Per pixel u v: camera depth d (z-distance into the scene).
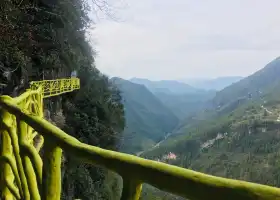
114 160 1.76
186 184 1.40
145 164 1.60
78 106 21.73
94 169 19.25
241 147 125.19
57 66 19.36
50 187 2.21
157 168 1.54
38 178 2.44
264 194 1.14
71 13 18.69
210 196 1.30
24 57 14.03
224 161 117.38
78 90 21.81
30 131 3.82
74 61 22.28
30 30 14.41
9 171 3.04
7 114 2.93
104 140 22.80
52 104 17.47
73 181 16.08
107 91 26.47
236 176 102.44
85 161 1.94
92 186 17.98
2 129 2.93
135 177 1.64
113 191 22.53
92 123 21.44
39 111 6.17
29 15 14.43
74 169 15.83
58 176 2.22
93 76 25.73
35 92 5.61
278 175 94.31
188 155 135.50
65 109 20.14
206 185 1.32
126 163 1.69
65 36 19.81
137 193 1.67
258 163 106.00
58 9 17.03
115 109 25.95
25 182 2.71
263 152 115.00
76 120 20.30
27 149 2.54
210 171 112.81
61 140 2.11
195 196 1.36
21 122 2.60
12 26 11.49
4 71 12.08
